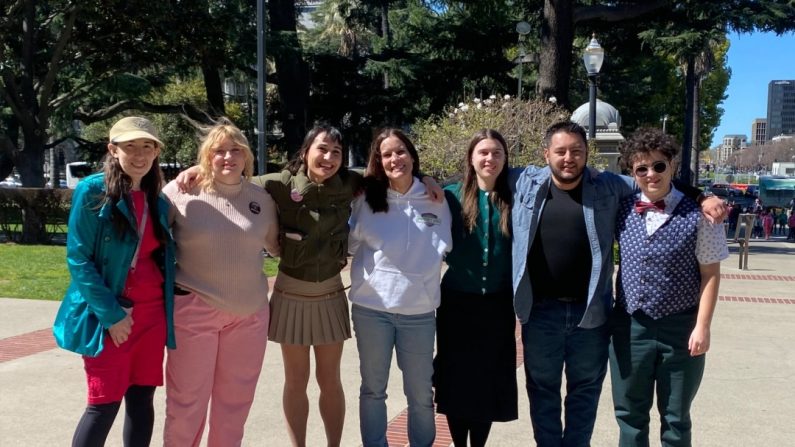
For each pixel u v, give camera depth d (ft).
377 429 12.86
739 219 47.65
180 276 11.44
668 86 130.41
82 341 10.49
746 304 31.89
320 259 12.37
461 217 12.57
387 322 12.58
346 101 84.33
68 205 60.13
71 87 78.64
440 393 12.98
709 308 11.10
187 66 69.10
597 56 44.91
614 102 122.42
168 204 11.33
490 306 12.55
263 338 12.09
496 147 12.13
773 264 50.83
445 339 12.89
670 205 11.33
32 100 65.92
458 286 12.72
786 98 645.10
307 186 12.17
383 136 12.42
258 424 15.51
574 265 11.96
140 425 11.32
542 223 12.04
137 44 64.64
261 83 47.57
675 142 11.21
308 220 12.21
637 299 11.42
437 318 13.12
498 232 12.42
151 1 58.18
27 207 59.93
